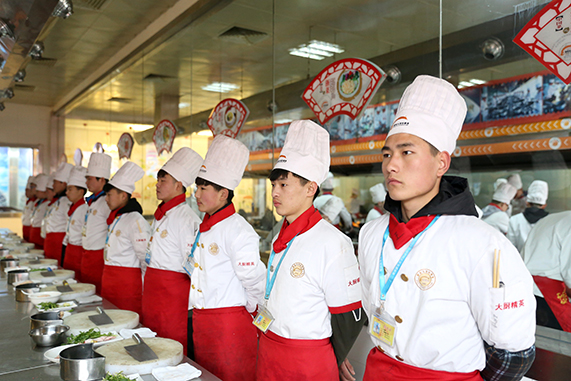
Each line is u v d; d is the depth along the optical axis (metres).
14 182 9.14
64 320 1.81
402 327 1.02
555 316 1.63
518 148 1.78
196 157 2.69
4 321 1.94
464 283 0.97
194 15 3.74
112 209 3.05
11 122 8.68
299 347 1.39
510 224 1.83
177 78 4.42
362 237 1.20
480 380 0.99
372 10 2.29
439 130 1.02
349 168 2.45
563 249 1.62
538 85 1.72
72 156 8.05
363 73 2.36
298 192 1.48
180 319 2.47
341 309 1.39
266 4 3.06
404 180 1.01
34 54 2.96
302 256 1.43
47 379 1.31
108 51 5.46
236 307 1.95
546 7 1.66
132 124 5.61
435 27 2.02
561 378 1.55
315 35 2.65
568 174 1.63
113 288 2.87
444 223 1.02
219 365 1.91
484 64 1.87
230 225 1.96
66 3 2.22
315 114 2.69
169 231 2.48
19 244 4.71
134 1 4.02
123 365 1.32
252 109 3.29
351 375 1.56
